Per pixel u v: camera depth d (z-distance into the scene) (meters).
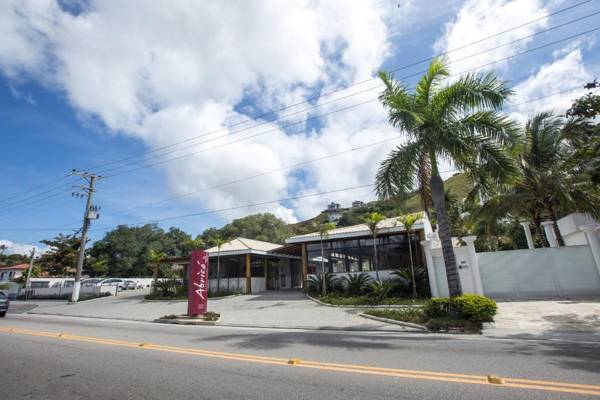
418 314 10.99
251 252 25.00
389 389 4.48
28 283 37.94
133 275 61.78
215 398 4.31
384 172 12.02
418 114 11.05
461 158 11.11
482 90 10.60
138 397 4.43
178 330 11.13
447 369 5.39
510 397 4.09
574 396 4.07
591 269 13.85
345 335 9.30
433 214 28.53
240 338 9.07
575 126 15.85
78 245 42.75
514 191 17.36
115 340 9.05
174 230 73.31
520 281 14.66
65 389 4.82
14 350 7.79
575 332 8.52
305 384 4.78
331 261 20.77
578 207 15.59
